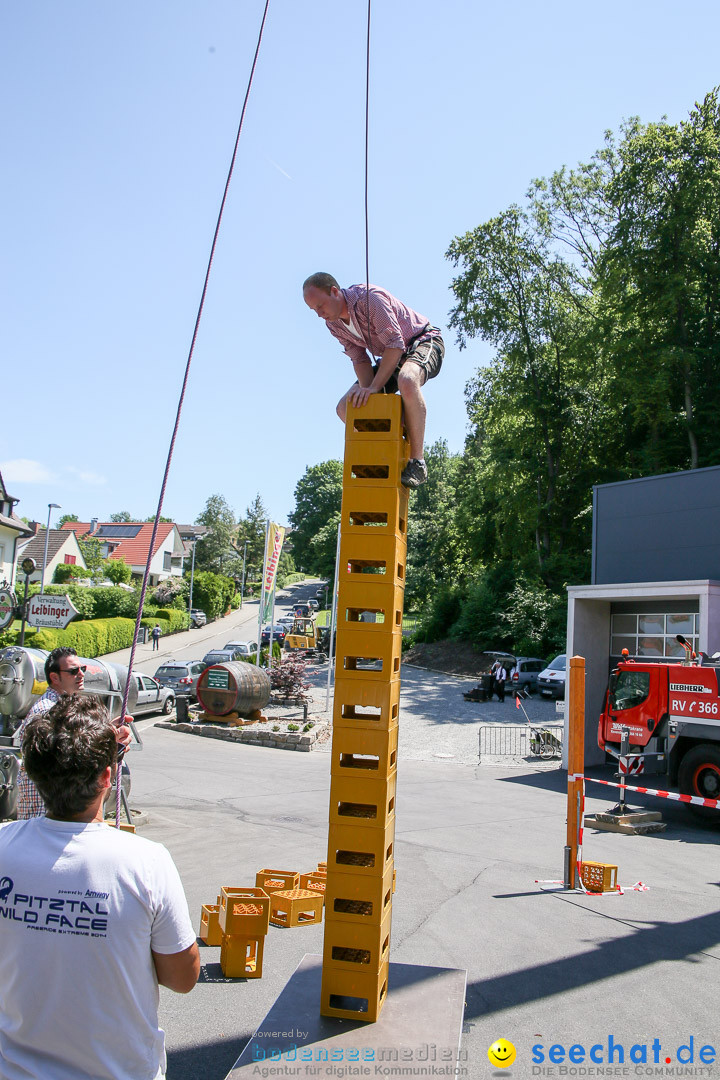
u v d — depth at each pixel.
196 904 6.76
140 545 80.00
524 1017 4.74
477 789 15.65
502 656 34.91
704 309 35.25
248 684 23.19
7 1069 2.09
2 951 2.13
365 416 3.89
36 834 2.22
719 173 32.84
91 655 42.53
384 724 3.69
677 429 36.69
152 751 18.91
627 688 14.32
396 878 8.09
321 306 4.02
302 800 13.05
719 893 8.06
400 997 3.89
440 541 61.91
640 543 19.89
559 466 44.75
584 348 38.25
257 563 111.00
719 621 16.64
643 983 5.35
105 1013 2.09
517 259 42.09
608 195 35.91
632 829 11.63
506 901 7.35
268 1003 4.79
